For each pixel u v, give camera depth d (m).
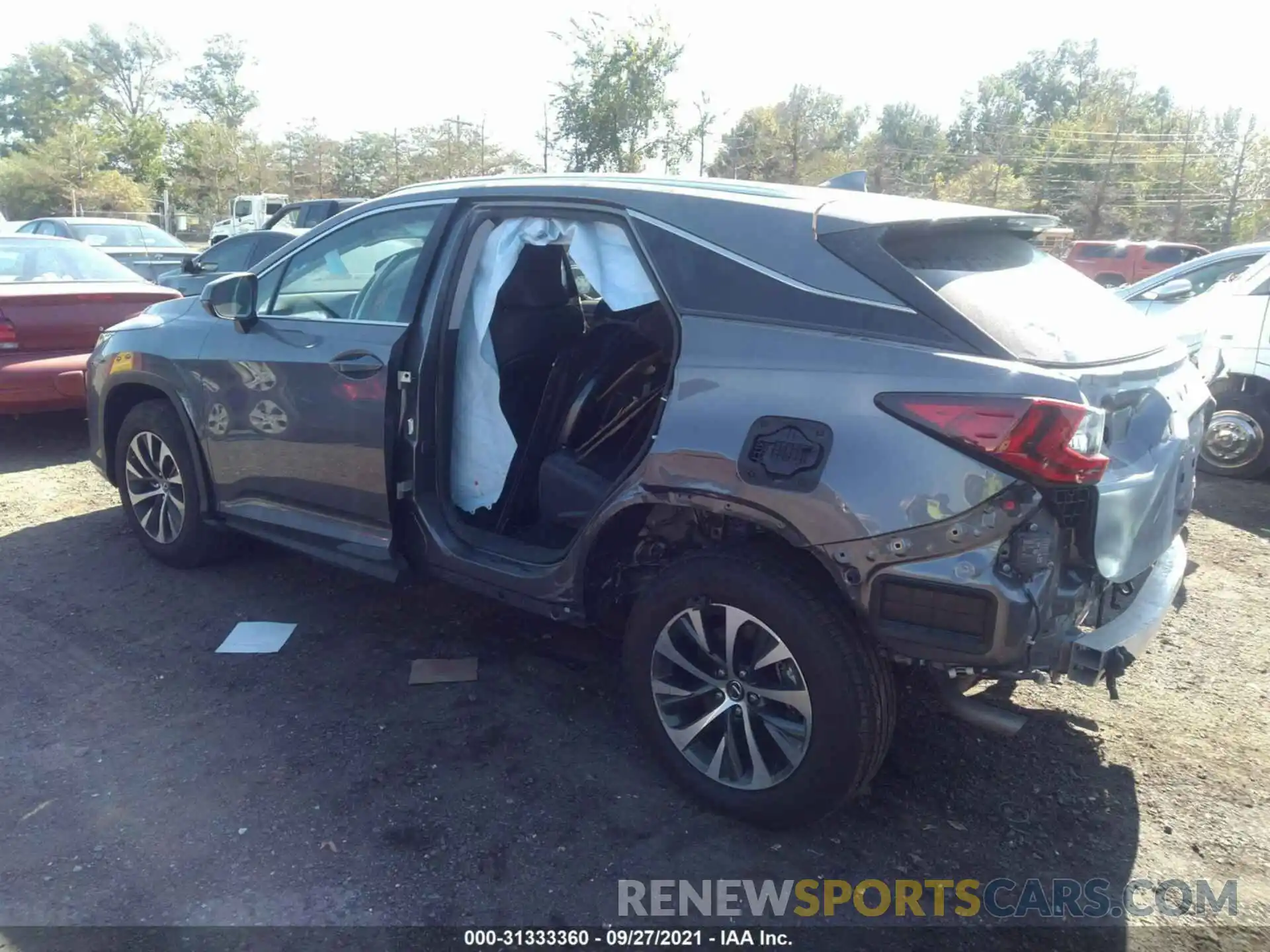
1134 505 2.96
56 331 7.11
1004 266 3.30
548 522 4.05
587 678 4.11
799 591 2.94
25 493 6.30
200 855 2.99
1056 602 2.75
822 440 2.85
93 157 47.44
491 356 4.04
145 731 3.64
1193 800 3.42
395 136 37.66
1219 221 38.22
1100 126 45.72
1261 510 6.89
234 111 79.06
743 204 3.29
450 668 4.14
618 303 3.62
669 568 3.25
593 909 2.83
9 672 4.04
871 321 2.92
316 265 4.44
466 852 3.04
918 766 3.55
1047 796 3.42
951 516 2.68
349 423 4.04
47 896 2.80
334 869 2.94
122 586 4.88
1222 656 4.53
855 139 54.78
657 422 3.21
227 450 4.57
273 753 3.52
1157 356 3.37
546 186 3.75
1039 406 2.61
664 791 3.37
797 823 3.10
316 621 4.55
